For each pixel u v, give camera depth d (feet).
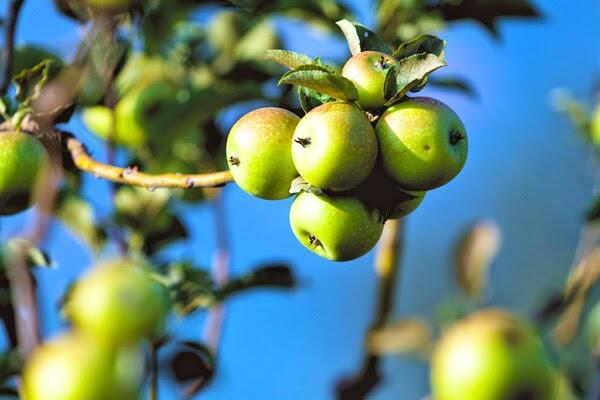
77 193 7.64
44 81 6.90
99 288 5.94
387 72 6.42
